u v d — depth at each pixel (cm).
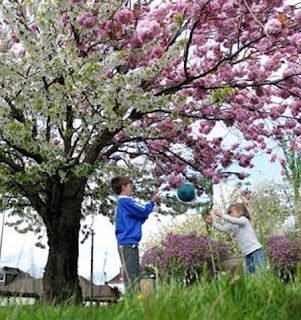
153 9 837
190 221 1694
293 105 1082
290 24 803
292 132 1156
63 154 914
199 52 1016
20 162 1039
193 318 182
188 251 860
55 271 993
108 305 236
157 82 1036
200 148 1174
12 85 868
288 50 962
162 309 187
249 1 805
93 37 923
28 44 834
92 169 905
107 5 811
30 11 851
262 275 259
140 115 949
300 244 838
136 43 823
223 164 1188
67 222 1016
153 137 988
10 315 210
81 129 925
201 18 819
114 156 1229
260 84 937
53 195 1020
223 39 943
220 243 909
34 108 828
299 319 200
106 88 818
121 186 626
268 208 1339
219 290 227
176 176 1155
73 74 788
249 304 212
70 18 831
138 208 595
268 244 852
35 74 847
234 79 980
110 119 844
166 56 811
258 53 934
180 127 1000
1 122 832
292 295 228
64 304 251
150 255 917
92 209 1204
